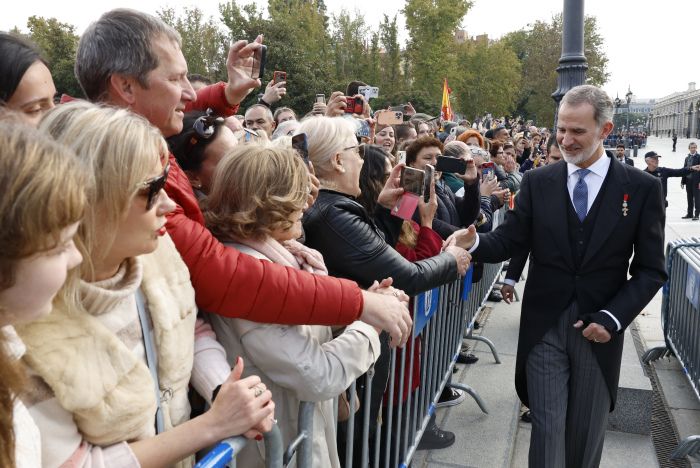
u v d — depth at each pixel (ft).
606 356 8.96
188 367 4.47
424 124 22.89
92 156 3.62
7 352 2.77
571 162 9.09
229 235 5.58
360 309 5.37
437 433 11.34
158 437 3.85
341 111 13.74
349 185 7.46
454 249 8.26
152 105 5.81
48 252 2.63
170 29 5.93
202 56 116.78
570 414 9.22
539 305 9.32
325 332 6.11
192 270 4.83
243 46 8.59
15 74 5.47
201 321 5.13
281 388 5.47
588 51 148.66
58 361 3.33
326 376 5.32
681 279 14.74
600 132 8.90
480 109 151.33
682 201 57.06
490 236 9.65
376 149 8.90
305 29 117.29
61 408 3.39
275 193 5.47
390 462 9.06
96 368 3.51
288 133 13.17
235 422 4.09
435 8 119.96
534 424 8.95
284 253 5.67
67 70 97.35
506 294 10.78
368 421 6.95
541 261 9.34
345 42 122.11
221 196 5.59
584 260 8.99
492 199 17.70
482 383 14.16
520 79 160.66
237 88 8.64
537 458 8.77
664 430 13.07
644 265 8.94
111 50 5.63
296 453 5.42
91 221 3.61
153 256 4.34
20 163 2.51
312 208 6.86
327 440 6.00
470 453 11.22
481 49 150.00
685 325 14.30
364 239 6.77
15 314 2.68
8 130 2.60
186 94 6.14
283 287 5.01
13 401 2.76
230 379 4.26
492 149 22.35
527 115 180.55
